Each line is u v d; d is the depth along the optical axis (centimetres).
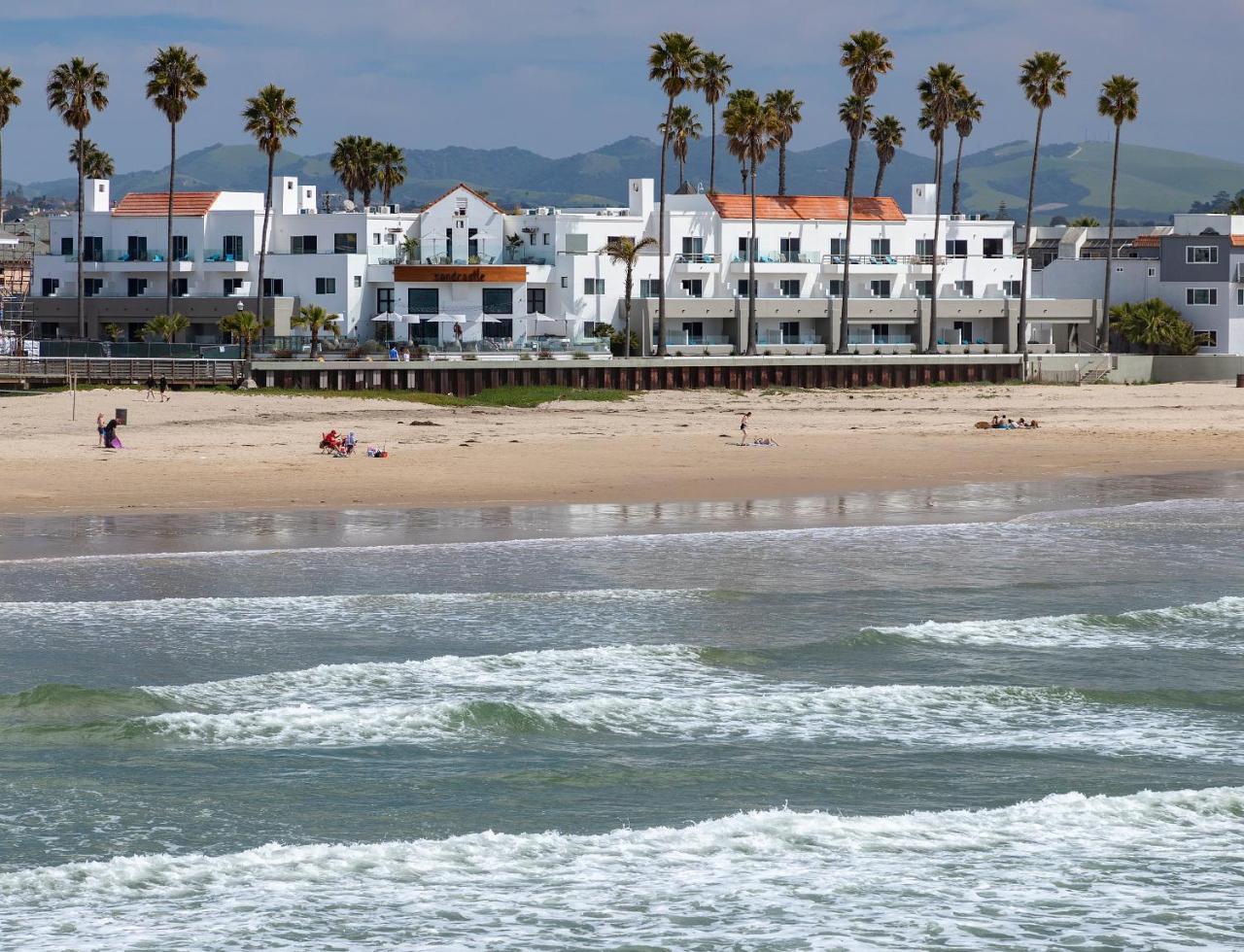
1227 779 3934
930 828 3544
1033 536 7794
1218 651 5322
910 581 6544
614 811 3669
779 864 3338
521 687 4769
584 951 2920
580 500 9094
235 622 5609
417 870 3288
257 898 3138
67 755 4003
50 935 2944
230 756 4025
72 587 6188
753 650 5256
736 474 10531
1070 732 4334
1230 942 2964
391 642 5353
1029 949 2927
